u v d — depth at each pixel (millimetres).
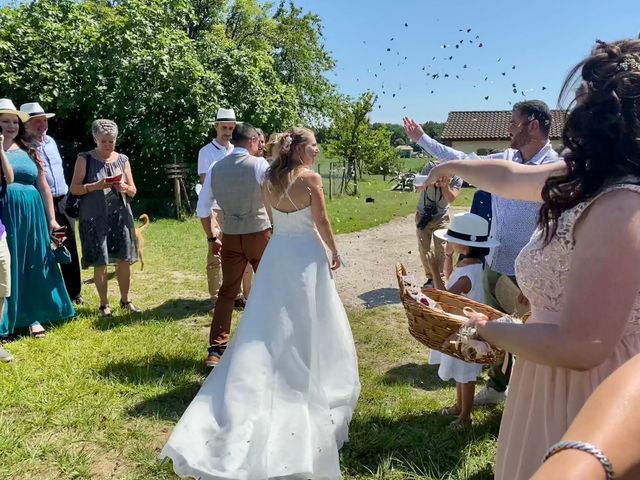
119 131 13898
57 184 5969
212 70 14961
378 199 19438
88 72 13711
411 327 2451
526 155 3609
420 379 4469
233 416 3090
